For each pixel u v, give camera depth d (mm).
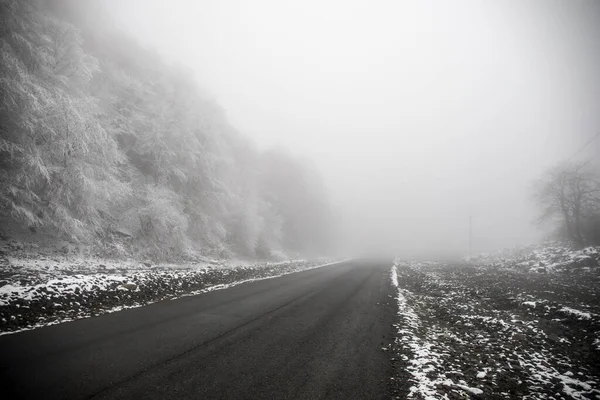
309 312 8883
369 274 20516
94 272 11570
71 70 14906
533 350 6895
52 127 12641
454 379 4984
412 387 4535
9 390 3510
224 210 26031
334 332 7086
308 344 6141
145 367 4504
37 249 12453
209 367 4695
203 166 23203
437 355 6027
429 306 10984
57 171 12656
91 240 14531
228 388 4086
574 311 10047
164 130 20781
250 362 5031
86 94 16078
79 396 3551
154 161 19609
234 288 12023
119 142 18875
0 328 5445
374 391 4332
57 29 14508
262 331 6758
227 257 23641
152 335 5910
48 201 12883
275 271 19500
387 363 5438
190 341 5766
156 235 17672
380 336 7012
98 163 15000
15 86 11359
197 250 21266
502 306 11539
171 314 7551
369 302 10953
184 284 11406
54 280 8484
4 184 11406
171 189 20375
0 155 11734
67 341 5215
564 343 7500
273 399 3896
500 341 7312
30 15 13305
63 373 4070
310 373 4789
